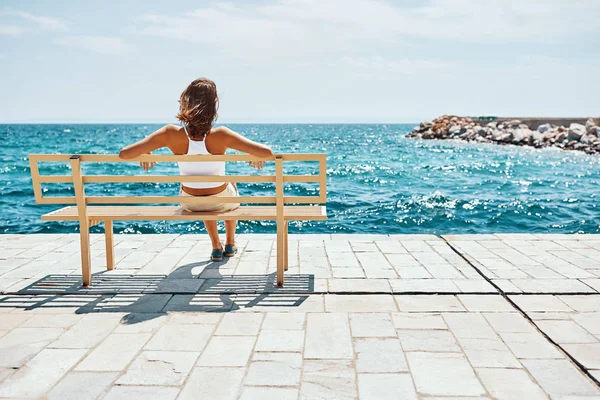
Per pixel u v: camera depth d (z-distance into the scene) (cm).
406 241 562
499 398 246
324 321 342
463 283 415
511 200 1255
